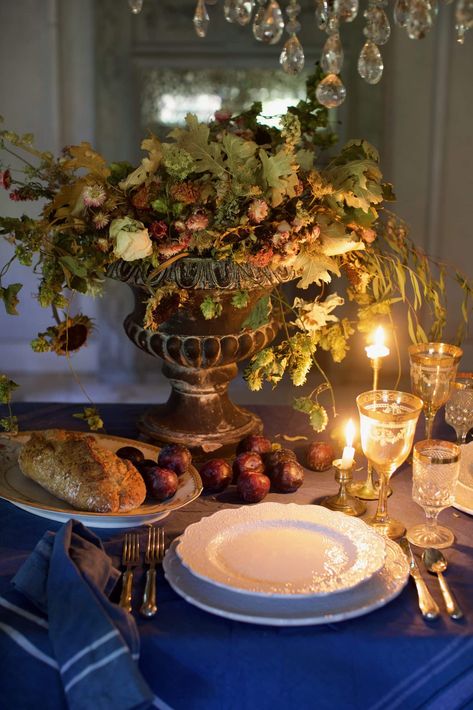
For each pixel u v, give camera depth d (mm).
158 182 1478
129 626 1085
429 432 1612
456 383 1632
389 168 4008
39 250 1547
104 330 4266
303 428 1850
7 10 3910
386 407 1391
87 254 1532
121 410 1942
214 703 1124
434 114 3938
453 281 4078
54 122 4023
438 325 1826
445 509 1464
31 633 1121
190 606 1176
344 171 1590
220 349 1639
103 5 3939
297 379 1600
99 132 4078
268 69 4051
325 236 1548
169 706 1128
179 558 1237
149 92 4059
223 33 4008
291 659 1106
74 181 1638
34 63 3967
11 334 4242
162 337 1640
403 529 1391
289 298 4117
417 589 1207
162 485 1429
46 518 1416
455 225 4059
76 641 1065
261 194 1481
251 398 4090
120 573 1222
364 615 1154
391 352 4145
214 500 1493
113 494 1380
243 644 1104
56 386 4199
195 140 1492
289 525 1319
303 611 1126
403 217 4062
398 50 3873
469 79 3900
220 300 1570
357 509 1454
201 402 1717
